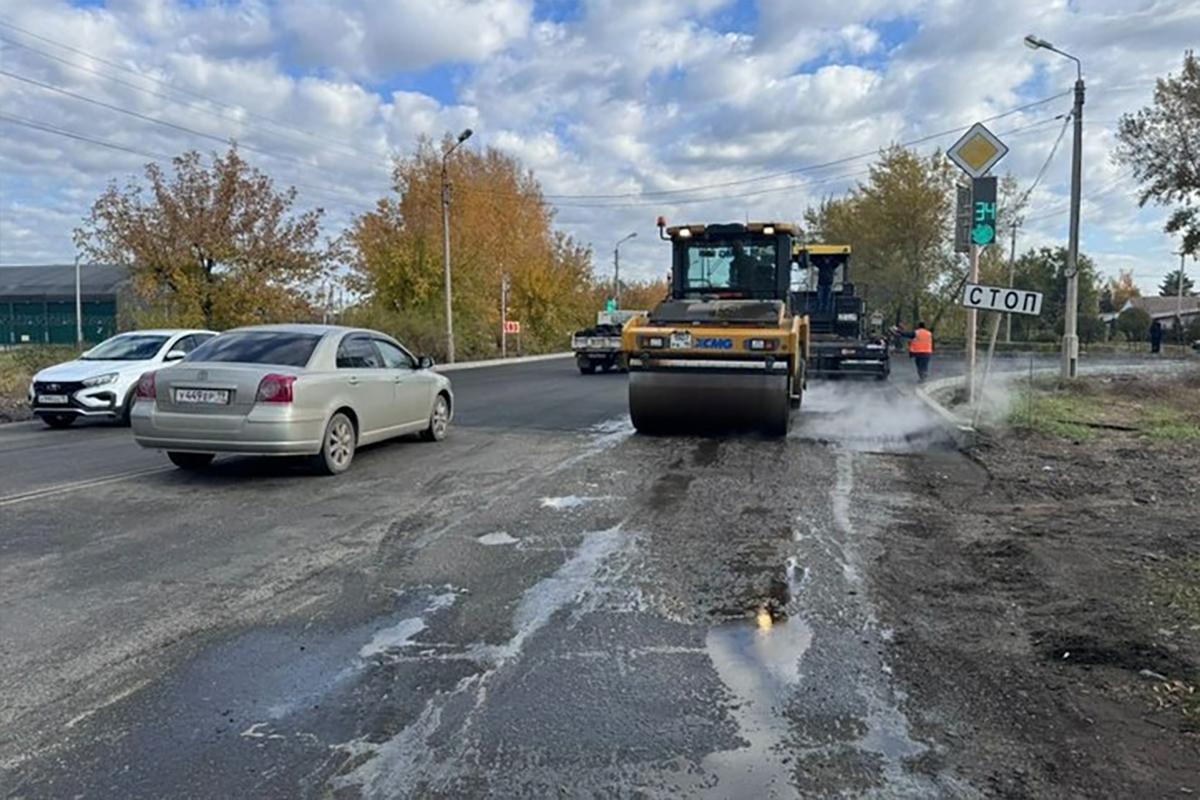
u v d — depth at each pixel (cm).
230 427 856
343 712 378
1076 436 1174
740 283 1440
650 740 352
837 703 385
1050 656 432
